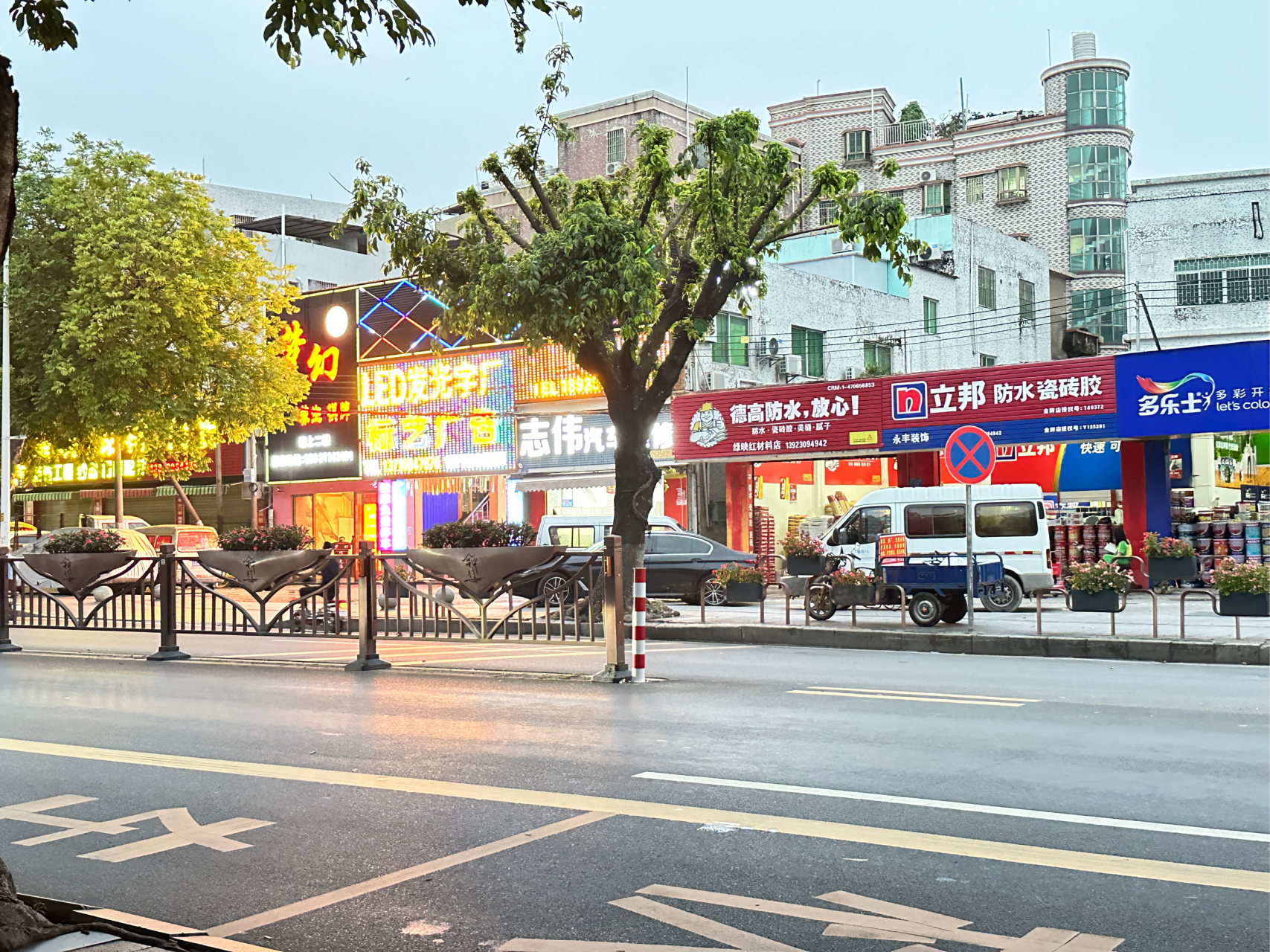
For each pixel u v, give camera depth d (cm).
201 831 547
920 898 434
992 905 424
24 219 2858
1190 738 754
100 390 2770
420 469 3241
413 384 3262
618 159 4578
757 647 1513
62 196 2786
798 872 468
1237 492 2984
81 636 1717
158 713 915
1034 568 2017
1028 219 5241
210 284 2895
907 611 1919
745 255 1744
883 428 2512
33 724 867
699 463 2789
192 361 2912
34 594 1498
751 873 466
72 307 2716
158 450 2973
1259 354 2122
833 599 1633
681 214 1847
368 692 1034
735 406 2691
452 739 777
